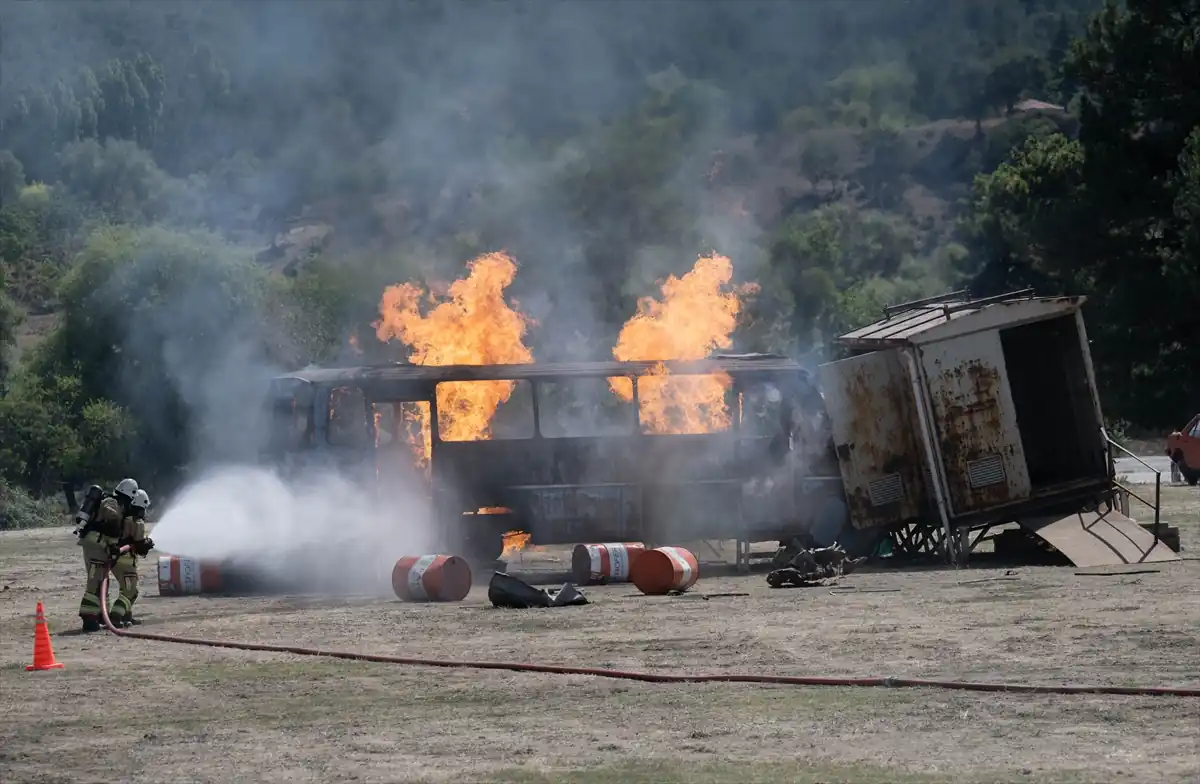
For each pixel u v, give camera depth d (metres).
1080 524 53.66
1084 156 134.50
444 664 32.88
